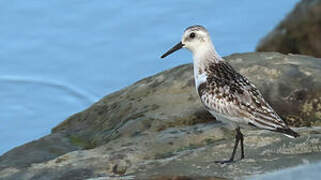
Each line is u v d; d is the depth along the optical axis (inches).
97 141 602.9
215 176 460.1
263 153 501.7
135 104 626.8
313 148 498.3
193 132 560.1
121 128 589.9
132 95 646.5
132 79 908.0
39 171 525.0
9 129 816.9
